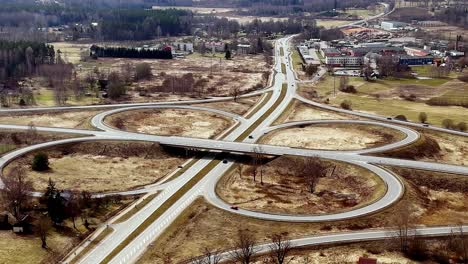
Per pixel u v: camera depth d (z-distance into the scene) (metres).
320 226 144.62
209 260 122.12
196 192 171.12
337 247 133.75
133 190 173.38
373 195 164.88
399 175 178.88
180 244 137.38
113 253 133.00
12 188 154.62
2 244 135.50
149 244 137.38
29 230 144.12
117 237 141.25
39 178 180.50
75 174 186.62
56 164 195.75
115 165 197.62
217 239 139.38
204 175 186.50
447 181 176.50
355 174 181.88
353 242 135.38
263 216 150.62
